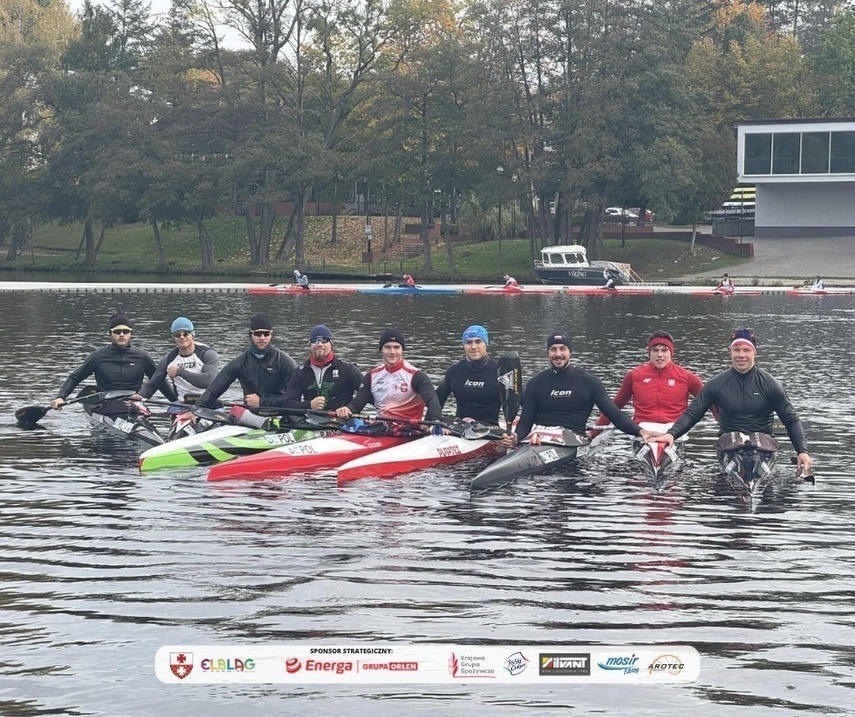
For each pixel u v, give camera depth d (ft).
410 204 290.76
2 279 244.63
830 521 39.68
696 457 50.42
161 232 334.85
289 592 31.45
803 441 45.19
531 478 46.26
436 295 193.06
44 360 85.20
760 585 32.37
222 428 51.44
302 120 275.39
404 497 43.19
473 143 256.52
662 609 30.27
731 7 403.13
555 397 49.42
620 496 43.37
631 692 25.23
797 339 108.99
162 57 272.72
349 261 294.66
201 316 135.74
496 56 251.60
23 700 24.70
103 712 24.20
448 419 51.65
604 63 246.88
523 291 204.33
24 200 281.54
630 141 253.24
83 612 29.81
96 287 195.93
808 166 261.03
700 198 265.13
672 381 50.03
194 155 276.82
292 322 127.85
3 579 32.48
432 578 32.81
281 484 45.37
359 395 51.31
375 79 262.06
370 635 28.32
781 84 320.50
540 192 254.88
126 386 56.75
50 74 283.38
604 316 141.38
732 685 25.53
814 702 24.72
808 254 260.42
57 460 49.26
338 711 24.30
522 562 34.47
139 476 46.44
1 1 353.51
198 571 33.30
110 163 262.88
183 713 24.18
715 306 164.25
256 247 287.89
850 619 29.63
